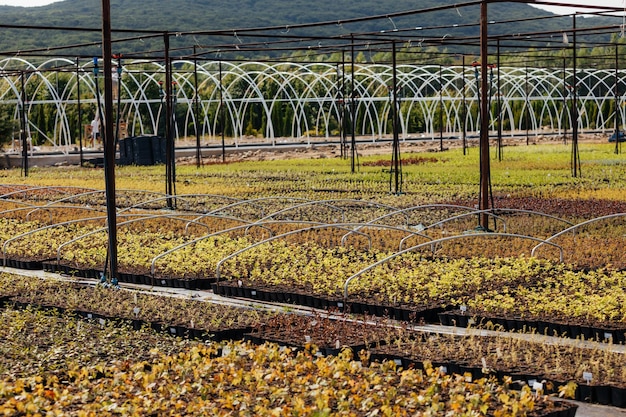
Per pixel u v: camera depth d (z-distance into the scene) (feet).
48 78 301.43
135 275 81.05
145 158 221.46
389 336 55.93
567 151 231.30
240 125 270.26
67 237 104.94
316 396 41.63
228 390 45.16
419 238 97.14
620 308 61.93
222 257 86.94
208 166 209.15
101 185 165.17
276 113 307.99
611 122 367.04
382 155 231.30
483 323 61.52
